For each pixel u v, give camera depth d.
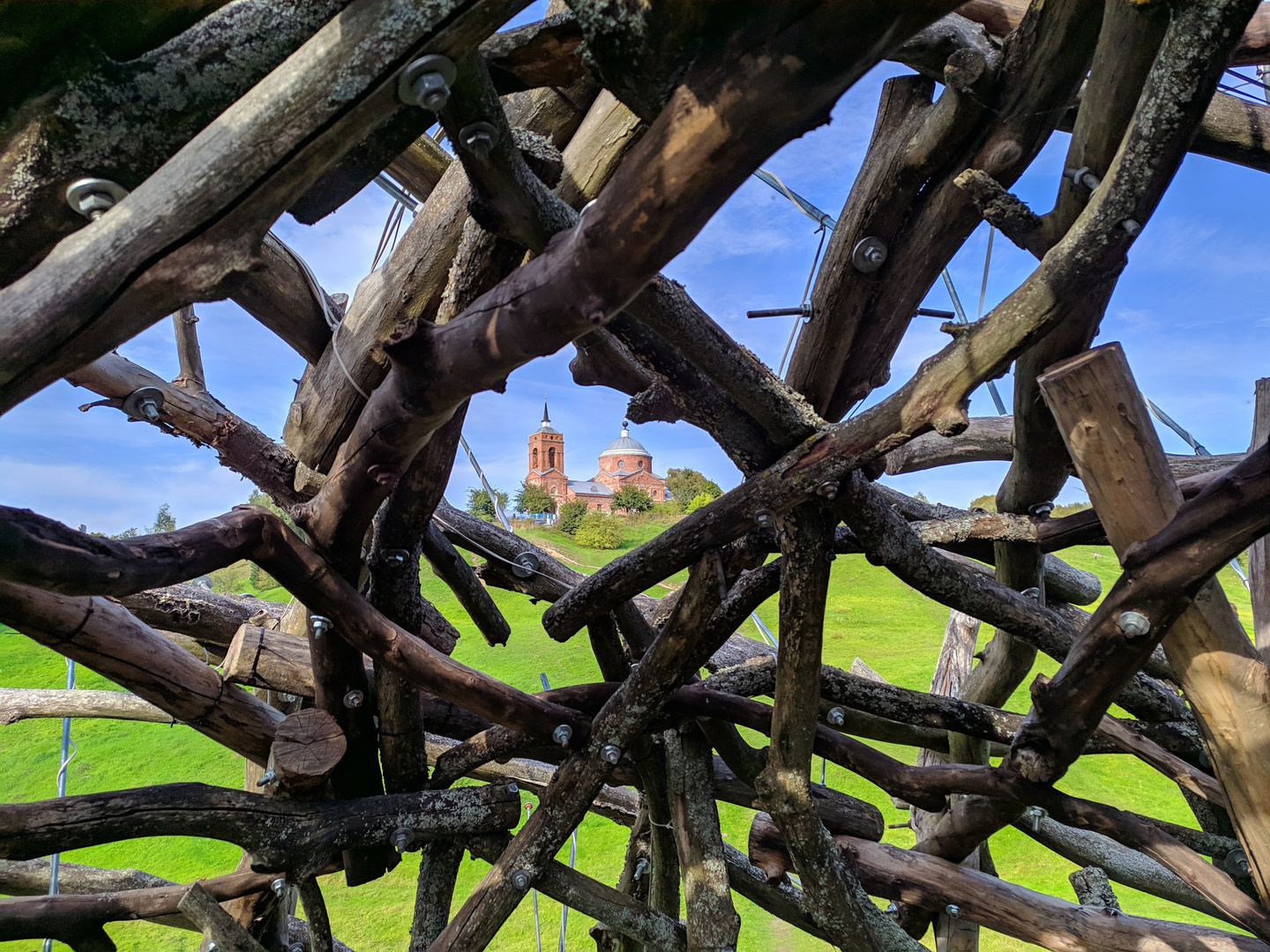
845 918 3.11
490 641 4.55
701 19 1.11
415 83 1.31
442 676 2.90
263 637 3.38
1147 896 8.89
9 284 1.58
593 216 1.36
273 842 2.97
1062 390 2.14
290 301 2.83
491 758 3.61
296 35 1.44
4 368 1.28
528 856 3.15
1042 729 2.61
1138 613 2.12
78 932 2.98
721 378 2.16
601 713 3.23
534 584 4.29
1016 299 1.91
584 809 3.23
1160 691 3.32
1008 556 3.58
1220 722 2.24
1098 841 4.00
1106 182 1.69
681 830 3.45
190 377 3.22
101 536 2.05
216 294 1.40
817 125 1.25
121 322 1.36
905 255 2.32
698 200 1.26
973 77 1.87
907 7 1.04
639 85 1.26
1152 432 2.09
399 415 2.04
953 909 3.54
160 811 2.79
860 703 3.52
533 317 1.56
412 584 3.15
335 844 3.12
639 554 2.96
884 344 2.58
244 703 3.35
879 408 2.24
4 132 1.39
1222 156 2.62
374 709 3.43
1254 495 1.90
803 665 2.83
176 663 3.13
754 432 2.48
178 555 2.21
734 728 3.63
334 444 2.95
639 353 2.33
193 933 8.16
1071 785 10.05
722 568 2.91
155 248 1.30
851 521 2.73
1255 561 2.98
